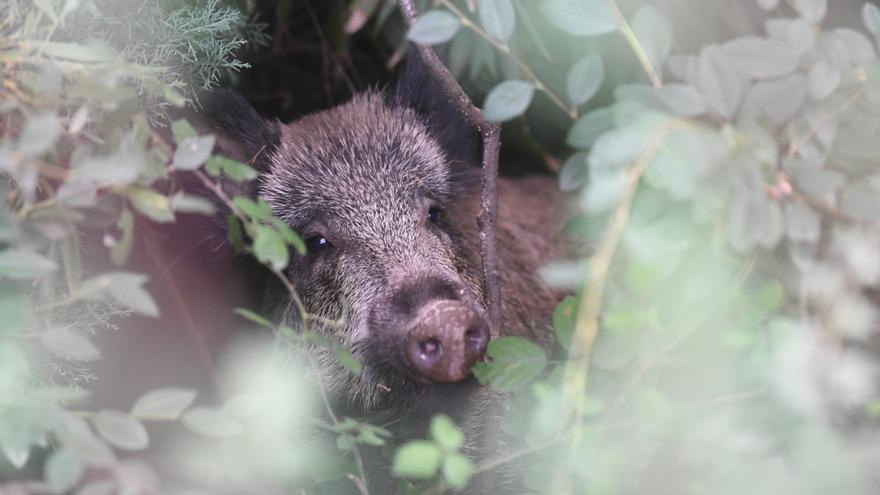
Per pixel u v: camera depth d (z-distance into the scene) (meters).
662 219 3.23
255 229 3.19
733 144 3.23
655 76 3.27
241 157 3.51
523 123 3.80
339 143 3.52
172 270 3.49
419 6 3.67
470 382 3.44
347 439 3.27
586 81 3.25
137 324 3.47
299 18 3.81
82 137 3.29
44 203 3.16
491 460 3.35
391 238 3.46
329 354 3.47
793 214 3.26
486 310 3.42
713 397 3.26
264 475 3.37
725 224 3.24
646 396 3.20
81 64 3.23
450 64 3.65
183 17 3.43
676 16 3.66
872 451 3.24
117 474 3.13
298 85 3.86
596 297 3.18
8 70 3.22
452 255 3.48
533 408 3.29
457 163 3.57
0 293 3.28
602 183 3.21
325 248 3.49
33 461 3.28
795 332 3.23
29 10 3.30
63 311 3.34
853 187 3.27
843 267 3.31
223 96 3.52
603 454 3.18
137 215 3.40
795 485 3.21
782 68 3.25
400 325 3.38
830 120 3.29
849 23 3.58
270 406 3.25
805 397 3.23
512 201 3.75
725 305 3.23
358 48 3.84
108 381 3.45
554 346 3.58
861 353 3.37
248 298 3.55
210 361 3.46
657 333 3.19
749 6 3.64
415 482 3.37
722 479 3.21
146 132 3.20
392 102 3.59
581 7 3.25
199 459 3.35
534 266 3.65
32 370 3.30
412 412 3.46
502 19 3.26
